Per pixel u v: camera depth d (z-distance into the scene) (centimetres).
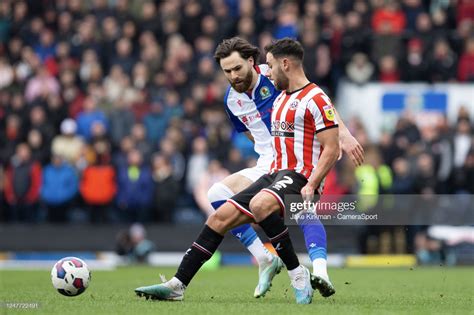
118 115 7112
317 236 3011
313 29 7331
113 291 3509
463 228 6325
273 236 2884
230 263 6844
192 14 7844
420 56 7431
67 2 8300
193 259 2945
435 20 7788
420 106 7169
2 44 8044
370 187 6294
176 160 6906
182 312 2567
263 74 3244
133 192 6756
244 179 3250
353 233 6775
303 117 2939
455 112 7181
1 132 7350
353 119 6688
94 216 6894
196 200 6625
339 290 3712
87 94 7575
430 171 6575
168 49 7738
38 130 7081
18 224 6994
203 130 7081
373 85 7206
